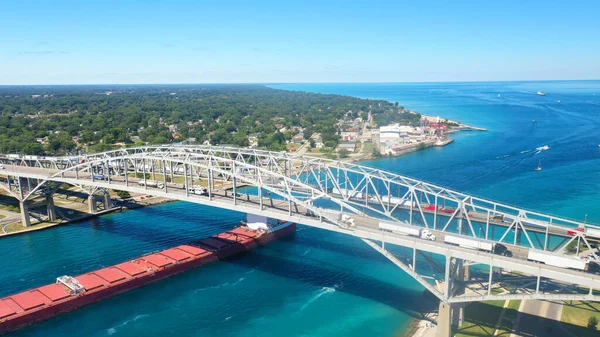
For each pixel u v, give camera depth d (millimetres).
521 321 68875
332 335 70938
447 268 64812
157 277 87938
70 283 81000
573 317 69625
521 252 69188
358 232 74812
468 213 95688
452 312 68375
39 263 95250
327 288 85812
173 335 71062
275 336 70875
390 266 95125
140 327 73125
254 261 97750
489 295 62781
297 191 108812
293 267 94875
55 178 114125
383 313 76938
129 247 104188
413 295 82875
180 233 113750
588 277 57281
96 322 74375
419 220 108438
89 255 99500
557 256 61219
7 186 118688
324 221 81250
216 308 78750
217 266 95062
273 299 81812
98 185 108938
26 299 76438
